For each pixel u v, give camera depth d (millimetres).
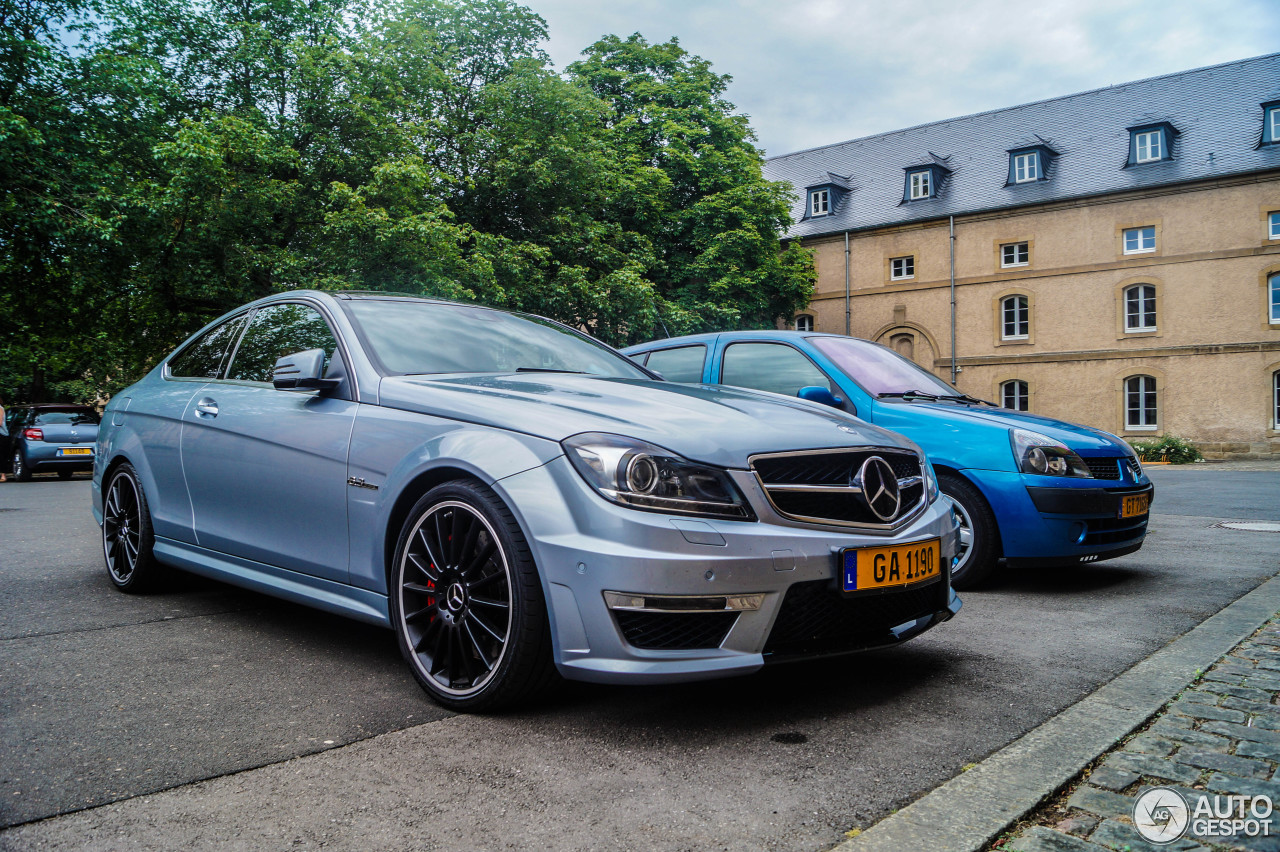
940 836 1817
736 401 2992
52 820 1903
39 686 2857
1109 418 30234
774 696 2818
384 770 2191
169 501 4047
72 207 16406
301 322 3730
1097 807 1977
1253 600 4336
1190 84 31922
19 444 17500
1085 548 4520
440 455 2723
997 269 32344
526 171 20484
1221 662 3184
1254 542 6602
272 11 18938
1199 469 20516
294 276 16844
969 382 32906
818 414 3008
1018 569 5465
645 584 2289
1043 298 31406
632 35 28109
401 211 17266
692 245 27359
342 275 16672
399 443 2904
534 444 2561
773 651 2461
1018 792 2025
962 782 2090
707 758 2277
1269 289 27703
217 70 18812
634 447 2434
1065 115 33938
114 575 4402
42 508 9672
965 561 4676
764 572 2389
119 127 17875
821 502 2596
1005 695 2824
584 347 4152
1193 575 5176
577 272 20938
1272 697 2750
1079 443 4633
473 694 2582
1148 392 29734
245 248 17312
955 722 2562
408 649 2779
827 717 2604
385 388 3109
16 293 18422
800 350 5516
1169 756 2277
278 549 3371
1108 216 30172
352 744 2369
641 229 26250
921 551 2766
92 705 2674
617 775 2164
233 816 1930
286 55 18312
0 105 16141
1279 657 3240
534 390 2959
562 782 2121
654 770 2195
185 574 4387
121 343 20891
